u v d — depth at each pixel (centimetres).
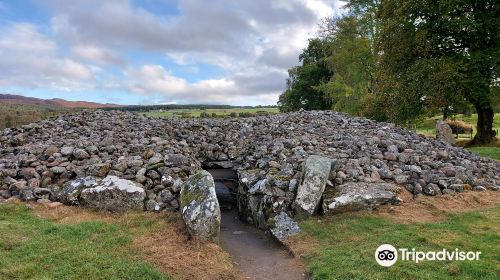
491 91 2734
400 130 2022
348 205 1105
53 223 980
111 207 1096
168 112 4512
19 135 1809
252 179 1334
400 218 1054
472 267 744
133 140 1684
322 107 5712
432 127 4741
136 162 1292
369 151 1500
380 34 3133
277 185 1216
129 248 867
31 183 1190
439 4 2580
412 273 739
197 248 898
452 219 1037
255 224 1224
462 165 1494
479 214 1058
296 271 849
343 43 4588
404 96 2775
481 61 2578
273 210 1159
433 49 2761
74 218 1031
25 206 1078
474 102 2912
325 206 1104
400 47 2827
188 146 1806
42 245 841
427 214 1084
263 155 1548
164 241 921
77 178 1210
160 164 1292
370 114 3247
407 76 2784
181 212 1005
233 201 1537
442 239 890
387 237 919
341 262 816
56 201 1140
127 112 2633
